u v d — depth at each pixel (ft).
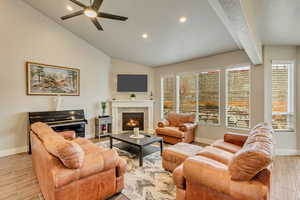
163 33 12.09
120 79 18.44
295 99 11.35
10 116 11.44
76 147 5.21
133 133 12.39
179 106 17.19
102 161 5.82
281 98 11.57
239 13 5.03
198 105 15.47
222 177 4.51
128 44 14.89
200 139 14.93
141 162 9.27
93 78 16.46
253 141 5.46
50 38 13.33
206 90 14.84
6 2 11.15
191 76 16.03
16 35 11.62
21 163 9.84
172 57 15.89
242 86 12.66
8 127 11.36
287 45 11.28
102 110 17.24
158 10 9.82
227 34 10.71
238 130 12.73
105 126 16.97
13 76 11.54
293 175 8.41
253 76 11.91
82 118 14.60
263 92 11.45
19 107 11.84
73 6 11.28
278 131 11.43
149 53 15.90
